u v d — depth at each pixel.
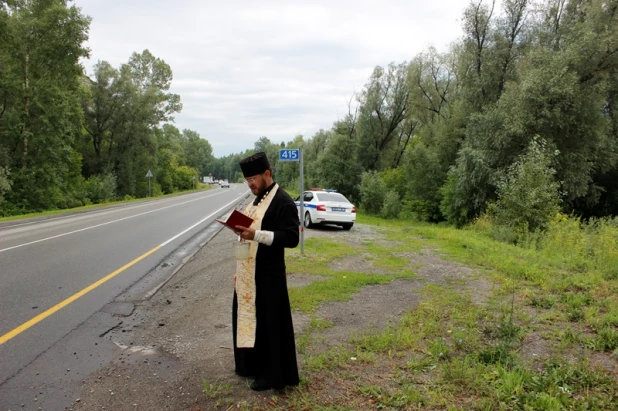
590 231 12.79
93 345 4.31
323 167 37.62
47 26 27.36
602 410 2.91
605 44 19.48
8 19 26.25
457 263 8.59
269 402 3.12
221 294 6.20
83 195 35.78
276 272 3.19
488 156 21.38
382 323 4.89
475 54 25.73
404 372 3.60
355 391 3.27
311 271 7.55
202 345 4.29
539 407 2.96
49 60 28.39
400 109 36.41
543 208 13.84
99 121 44.94
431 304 5.55
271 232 3.06
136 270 7.88
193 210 23.55
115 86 44.78
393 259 8.93
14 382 3.49
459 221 22.42
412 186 28.05
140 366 3.80
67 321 5.05
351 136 38.06
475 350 3.97
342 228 16.11
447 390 3.26
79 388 3.39
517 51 25.05
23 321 5.03
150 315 5.32
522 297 5.90
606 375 3.41
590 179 21.67
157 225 15.62
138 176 51.31
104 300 5.95
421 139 34.31
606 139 22.50
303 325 4.80
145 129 47.78
